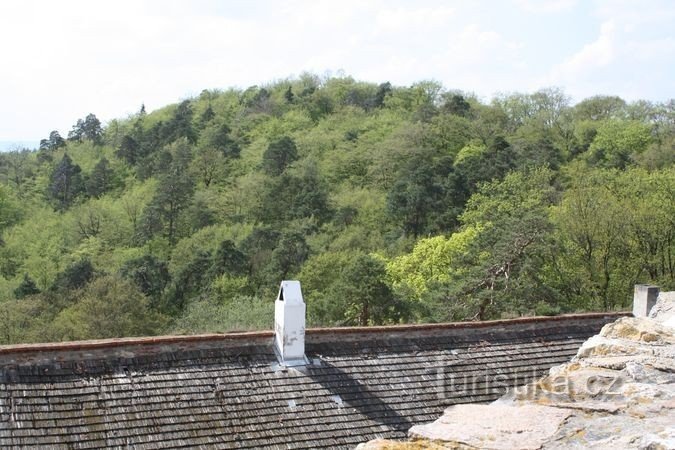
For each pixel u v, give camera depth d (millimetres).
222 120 106750
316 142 89625
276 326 13109
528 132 78625
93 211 73062
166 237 70375
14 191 84312
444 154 76500
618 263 36625
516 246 32500
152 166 88375
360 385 12766
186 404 11398
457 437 2963
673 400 3246
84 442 10305
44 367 11086
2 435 9922
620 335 4594
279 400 12008
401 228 62406
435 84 110938
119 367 11602
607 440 2807
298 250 51844
